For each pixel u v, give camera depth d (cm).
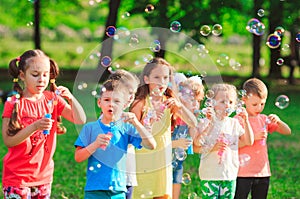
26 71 456
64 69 2278
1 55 2755
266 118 561
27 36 3014
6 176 455
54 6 2603
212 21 1691
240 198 546
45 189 462
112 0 1856
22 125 454
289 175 795
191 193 633
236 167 529
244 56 2534
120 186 459
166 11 1702
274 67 1978
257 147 550
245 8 1834
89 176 459
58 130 486
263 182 552
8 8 2923
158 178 509
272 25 1784
